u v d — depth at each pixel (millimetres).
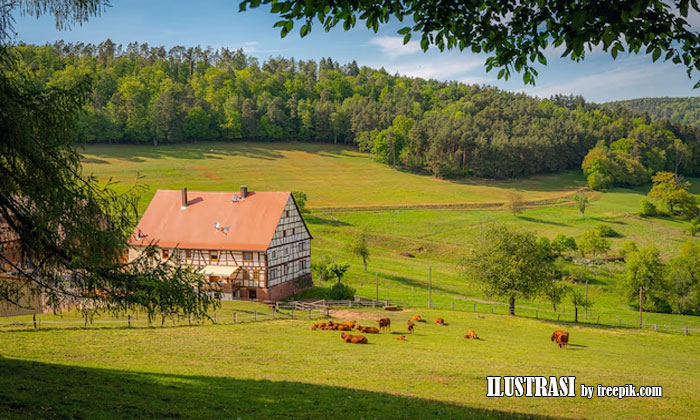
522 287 52281
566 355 33875
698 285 66375
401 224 106688
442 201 128250
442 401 19078
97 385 17297
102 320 35219
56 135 13969
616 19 8719
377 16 10984
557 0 9930
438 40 11445
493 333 42406
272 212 58250
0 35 13180
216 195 61656
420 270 77812
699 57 10578
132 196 15836
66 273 15281
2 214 14289
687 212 119500
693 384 26047
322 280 65625
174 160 153250
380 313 50344
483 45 11719
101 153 152250
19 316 34281
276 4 9844
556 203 131250
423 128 169250
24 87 13852
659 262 69625
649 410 19594
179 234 58656
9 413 13039
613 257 89250
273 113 195875
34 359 21406
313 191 133625
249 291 55969
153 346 27297
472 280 55375
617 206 129250
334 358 27250
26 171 13906
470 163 163500
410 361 27406
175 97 191125
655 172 173250
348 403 17750
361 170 163250
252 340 31562
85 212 14664
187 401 16312
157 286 15422
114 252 15477
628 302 70562
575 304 53438
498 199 133375
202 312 16766
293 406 16859
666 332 47906
